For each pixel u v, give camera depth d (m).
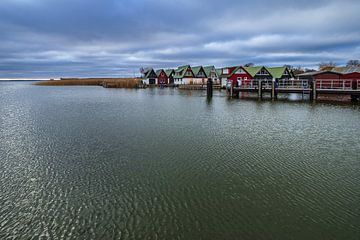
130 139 17.31
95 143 16.42
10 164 12.91
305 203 9.20
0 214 8.66
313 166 12.48
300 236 7.48
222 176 11.43
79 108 33.97
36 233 7.71
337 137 17.56
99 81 135.38
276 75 61.78
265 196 9.70
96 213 8.65
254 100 41.50
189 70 87.25
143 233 7.65
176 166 12.55
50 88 100.94
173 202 9.30
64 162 13.14
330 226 7.91
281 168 12.26
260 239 7.38
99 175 11.56
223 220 8.25
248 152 14.55
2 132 19.47
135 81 95.25
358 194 9.77
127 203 9.24
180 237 7.48
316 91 37.41
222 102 39.66
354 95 36.50
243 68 62.69
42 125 22.19
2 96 56.72
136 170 12.09
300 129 20.09
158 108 33.34
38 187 10.48
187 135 18.33
